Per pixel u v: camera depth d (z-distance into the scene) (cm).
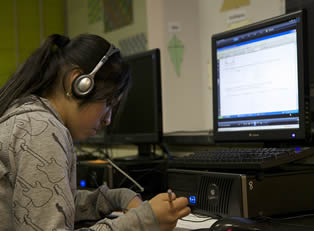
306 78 106
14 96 83
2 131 74
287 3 142
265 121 117
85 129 86
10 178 71
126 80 92
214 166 103
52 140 72
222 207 96
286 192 97
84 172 153
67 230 67
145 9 234
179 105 199
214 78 135
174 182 115
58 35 91
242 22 172
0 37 312
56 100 85
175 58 201
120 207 111
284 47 112
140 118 171
